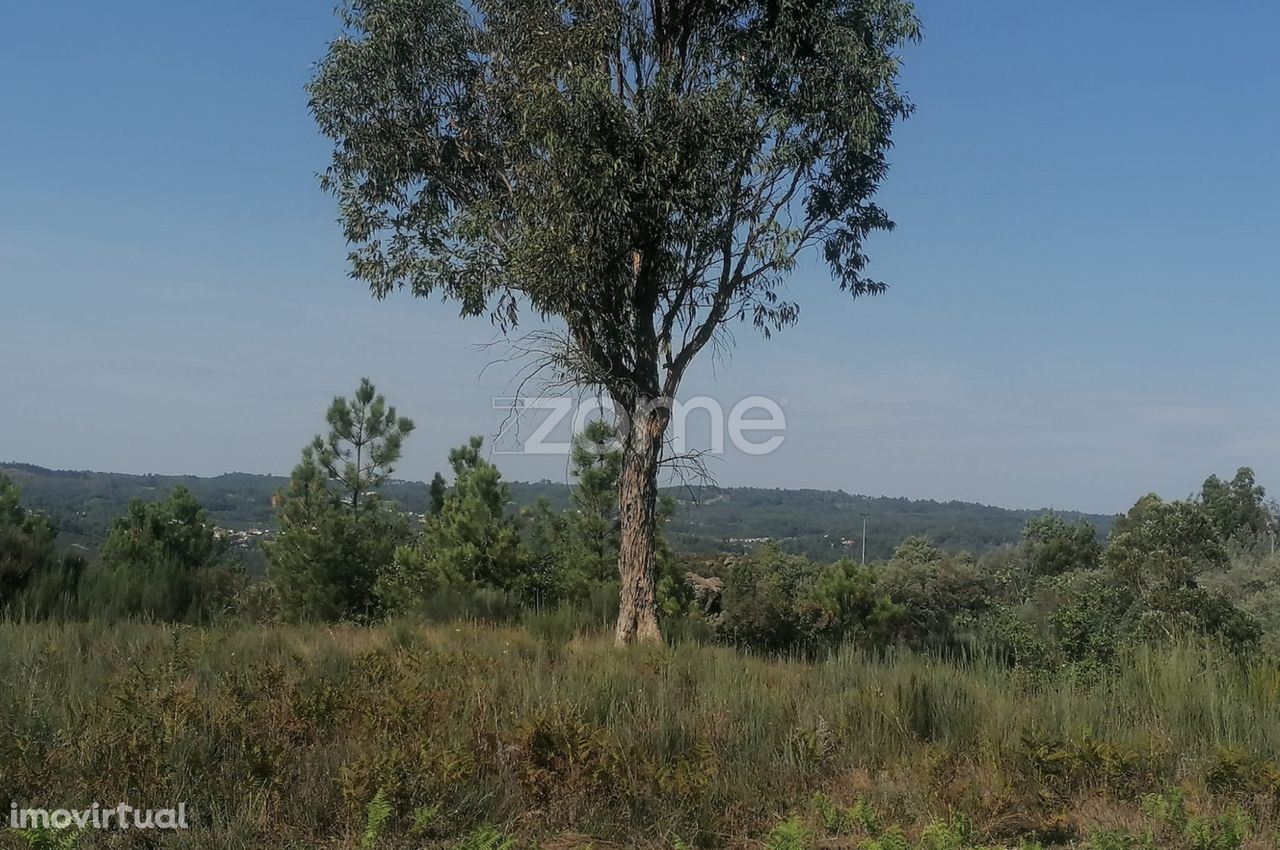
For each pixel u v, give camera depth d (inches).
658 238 505.7
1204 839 221.0
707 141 495.5
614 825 225.3
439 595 663.8
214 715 262.8
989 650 438.9
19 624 482.3
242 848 202.2
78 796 215.8
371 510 954.7
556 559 888.3
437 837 215.6
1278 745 293.9
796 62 526.6
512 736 260.8
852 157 543.5
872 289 585.3
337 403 960.9
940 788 251.1
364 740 260.5
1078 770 266.7
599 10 533.0
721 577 1036.5
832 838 228.7
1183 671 348.2
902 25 543.2
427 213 574.9
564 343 533.6
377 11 548.7
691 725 288.4
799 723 297.9
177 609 597.9
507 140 555.8
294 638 461.4
